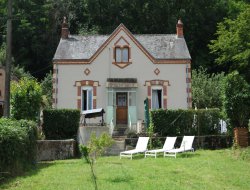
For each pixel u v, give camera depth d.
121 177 14.19
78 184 13.06
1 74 37.19
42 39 57.75
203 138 25.28
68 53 32.81
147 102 28.83
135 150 21.83
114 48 32.34
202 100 43.22
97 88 31.89
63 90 31.78
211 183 12.99
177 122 26.03
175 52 33.00
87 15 57.88
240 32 36.94
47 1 58.25
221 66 54.81
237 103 21.78
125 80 31.78
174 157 20.03
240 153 19.20
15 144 15.20
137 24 56.34
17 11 56.16
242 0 54.56
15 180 13.95
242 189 12.14
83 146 13.45
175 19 55.12
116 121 31.75
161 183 12.98
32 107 25.17
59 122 25.94
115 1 56.34
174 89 32.09
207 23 57.00
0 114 35.97
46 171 16.39
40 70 58.31
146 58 32.34
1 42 56.97
